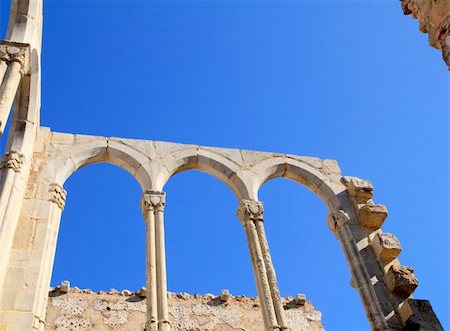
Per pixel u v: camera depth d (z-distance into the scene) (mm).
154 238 15086
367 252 16672
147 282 14195
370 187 18312
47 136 17047
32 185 15508
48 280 13867
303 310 22516
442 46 11531
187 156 17719
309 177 18625
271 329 13914
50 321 19125
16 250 13914
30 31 15711
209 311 21156
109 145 17250
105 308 20062
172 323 20375
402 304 15359
